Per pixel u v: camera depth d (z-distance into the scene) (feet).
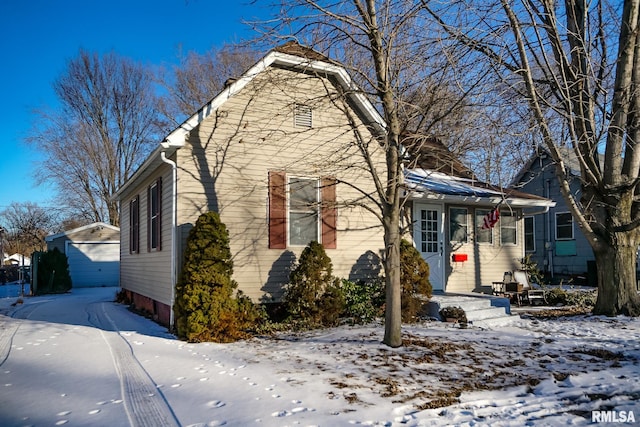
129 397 18.10
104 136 121.80
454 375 20.99
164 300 35.50
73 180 120.37
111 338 30.60
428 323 34.73
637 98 36.47
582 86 34.04
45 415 16.28
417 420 15.47
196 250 30.07
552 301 47.44
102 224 90.33
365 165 37.58
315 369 21.81
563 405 17.30
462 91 28.71
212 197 33.32
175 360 24.07
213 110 33.30
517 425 15.35
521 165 47.57
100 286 89.20
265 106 35.58
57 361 24.35
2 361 24.63
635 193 38.81
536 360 23.82
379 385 19.30
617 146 36.78
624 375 21.16
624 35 35.22
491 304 38.60
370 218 39.27
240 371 21.53
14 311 48.11
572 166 66.90
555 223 74.02
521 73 33.37
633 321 34.35
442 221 46.24
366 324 34.45
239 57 67.72
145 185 43.55
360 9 25.95
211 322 29.17
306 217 36.73
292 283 33.99
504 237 51.24
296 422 15.06
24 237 115.34
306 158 36.65
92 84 120.26
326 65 36.22
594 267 66.64
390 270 26.96
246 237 34.09
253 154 34.88
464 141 31.83
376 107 39.47
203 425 14.93
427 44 28.68
